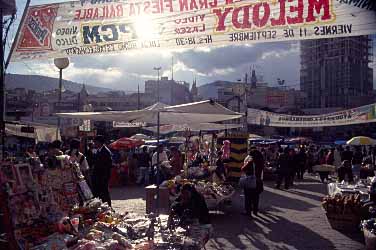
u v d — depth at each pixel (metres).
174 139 30.92
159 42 6.57
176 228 6.73
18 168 5.44
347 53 85.50
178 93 103.88
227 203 13.76
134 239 6.03
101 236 5.60
